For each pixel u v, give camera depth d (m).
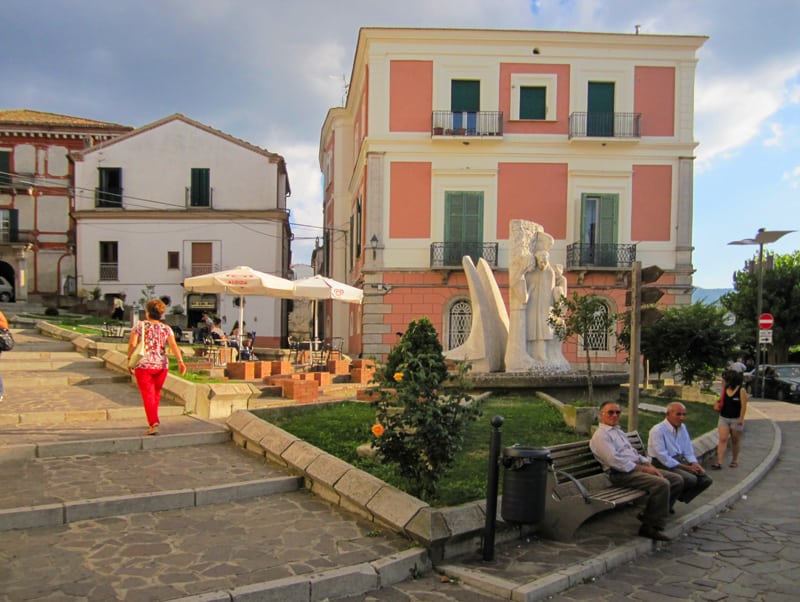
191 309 36.78
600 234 27.06
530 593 4.66
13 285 42.72
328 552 5.02
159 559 4.75
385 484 5.96
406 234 26.70
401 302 26.59
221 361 15.75
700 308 18.78
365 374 15.23
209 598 4.11
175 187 37.31
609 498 5.95
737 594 4.97
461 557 5.45
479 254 26.50
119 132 43.41
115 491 5.94
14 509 5.28
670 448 7.20
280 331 37.28
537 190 26.92
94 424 8.63
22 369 12.73
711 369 18.72
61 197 43.28
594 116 27.03
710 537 6.50
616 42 26.97
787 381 23.78
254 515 5.83
